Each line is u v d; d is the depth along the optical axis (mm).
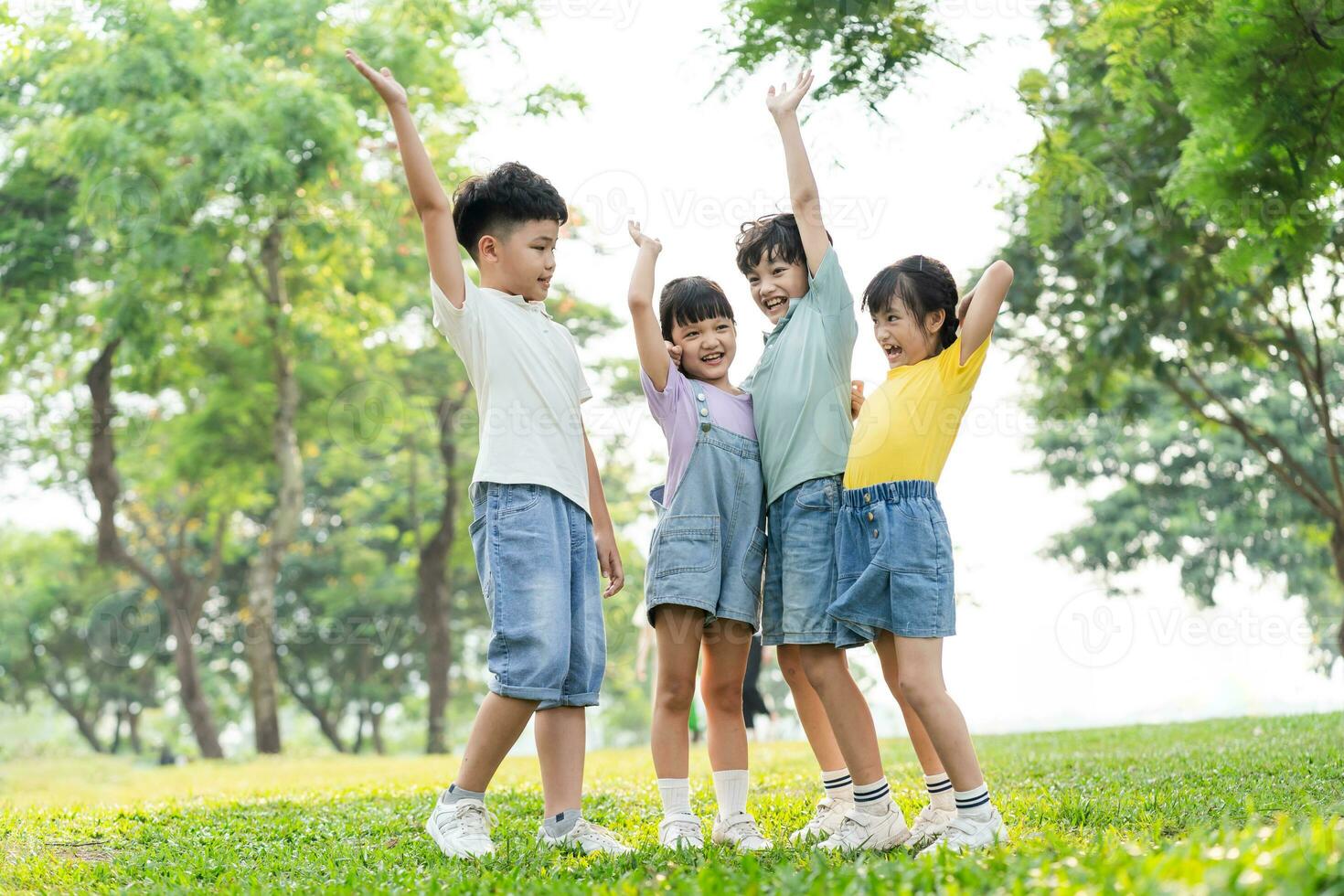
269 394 20469
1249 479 23219
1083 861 2633
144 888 3494
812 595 3855
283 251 18531
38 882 3758
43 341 19203
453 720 34219
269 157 14578
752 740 11445
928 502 3723
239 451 21375
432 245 3961
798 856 3490
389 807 5438
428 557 23797
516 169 4180
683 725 4082
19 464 25500
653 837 4160
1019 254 12766
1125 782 5145
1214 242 10836
